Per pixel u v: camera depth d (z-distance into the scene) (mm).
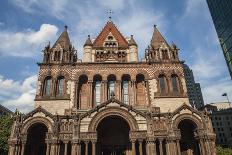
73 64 50094
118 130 45219
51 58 51031
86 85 49750
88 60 56438
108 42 61562
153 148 37781
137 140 38812
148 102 47281
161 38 54625
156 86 48156
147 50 54125
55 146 38156
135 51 57469
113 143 44281
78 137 38219
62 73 49219
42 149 43719
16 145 38500
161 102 46469
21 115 40688
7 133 53812
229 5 69875
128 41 63812
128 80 50531
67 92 47500
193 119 40812
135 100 47594
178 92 47781
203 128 40031
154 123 40312
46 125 40156
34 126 41250
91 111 40031
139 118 39844
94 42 61906
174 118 40531
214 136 39531
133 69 50094
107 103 40688
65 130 39625
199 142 40281
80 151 37750
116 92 48250
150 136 38312
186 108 41406
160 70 49688
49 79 49438
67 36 55688
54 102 46344
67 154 40188
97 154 42594
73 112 43719
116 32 64562
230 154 53219
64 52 52000
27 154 41812
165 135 39312
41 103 46094
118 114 40031
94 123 39375
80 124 39312
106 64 50375
